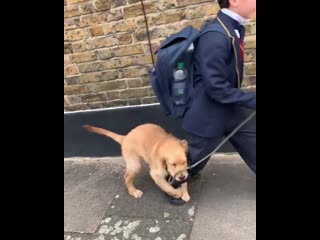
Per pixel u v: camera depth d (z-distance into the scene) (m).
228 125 1.34
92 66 1.74
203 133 1.33
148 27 1.59
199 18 1.53
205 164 1.52
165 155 1.37
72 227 1.54
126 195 1.64
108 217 1.55
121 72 1.72
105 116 1.82
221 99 1.21
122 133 1.83
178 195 1.49
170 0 1.52
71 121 1.87
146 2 1.54
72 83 1.80
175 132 1.75
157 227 1.45
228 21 1.17
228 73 1.21
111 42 1.66
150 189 1.64
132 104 1.78
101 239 1.46
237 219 1.40
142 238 1.42
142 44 1.63
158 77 1.27
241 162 1.65
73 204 1.66
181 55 1.21
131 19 1.59
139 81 1.72
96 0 1.59
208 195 1.52
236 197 1.49
